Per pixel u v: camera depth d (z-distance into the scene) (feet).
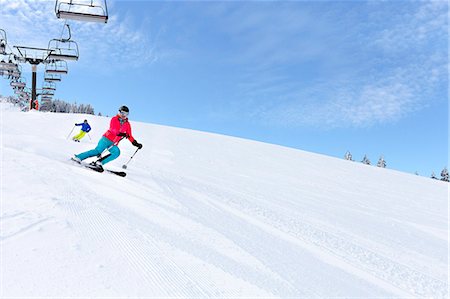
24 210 10.82
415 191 52.08
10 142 27.50
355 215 29.30
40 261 7.97
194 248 11.45
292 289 10.34
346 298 11.05
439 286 15.23
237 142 78.18
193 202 20.29
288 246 15.69
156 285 8.23
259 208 23.63
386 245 21.21
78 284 7.41
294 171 51.78
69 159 25.22
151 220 13.64
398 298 12.59
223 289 8.96
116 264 8.70
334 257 16.03
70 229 10.05
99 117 84.17
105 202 14.34
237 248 13.00
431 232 27.94
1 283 6.96
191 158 47.42
